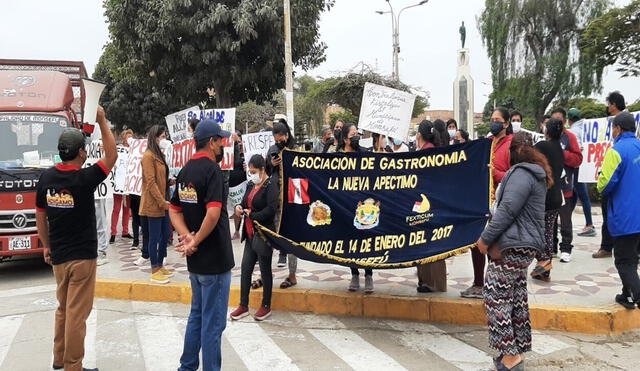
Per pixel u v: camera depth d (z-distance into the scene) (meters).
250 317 5.84
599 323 5.12
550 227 6.19
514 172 4.11
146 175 6.62
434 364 4.50
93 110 4.07
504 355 4.15
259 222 5.48
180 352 4.86
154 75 16.95
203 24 14.92
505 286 4.10
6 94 8.52
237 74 16.19
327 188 5.61
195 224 3.97
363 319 5.76
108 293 6.75
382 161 5.57
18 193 7.56
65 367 4.18
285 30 14.66
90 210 4.24
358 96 23.33
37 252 7.66
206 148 4.04
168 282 6.77
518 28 32.88
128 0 15.70
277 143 6.29
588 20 31.11
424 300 5.66
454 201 5.40
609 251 7.41
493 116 5.68
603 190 5.11
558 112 7.23
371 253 5.54
